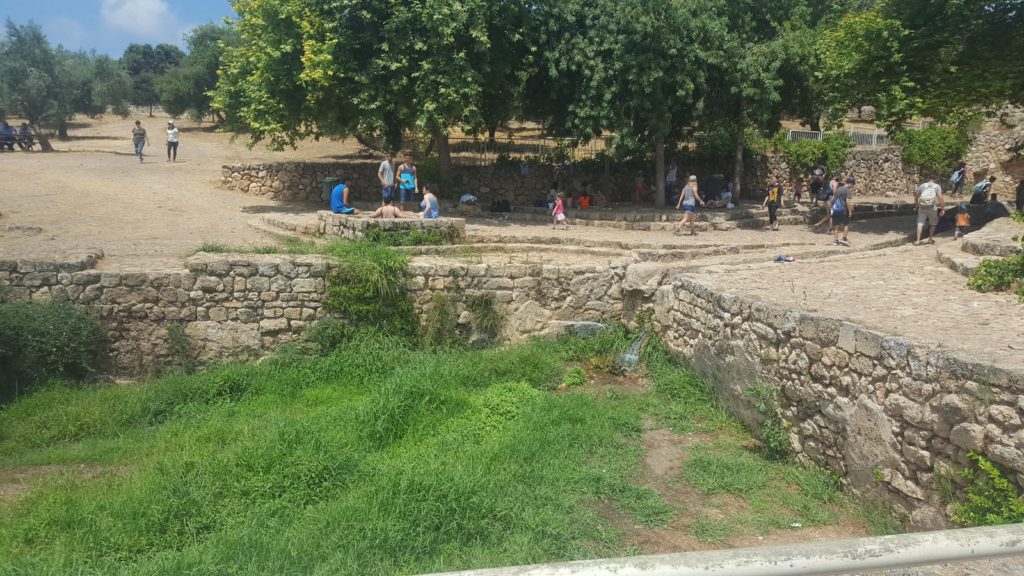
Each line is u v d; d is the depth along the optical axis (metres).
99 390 10.29
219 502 6.30
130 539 5.69
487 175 21.84
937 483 5.36
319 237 14.91
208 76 38.72
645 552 5.51
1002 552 2.03
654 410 9.08
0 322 9.74
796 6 22.14
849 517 6.12
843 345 6.61
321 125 18.75
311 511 6.16
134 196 19.19
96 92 36.94
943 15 15.39
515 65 19.27
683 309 10.54
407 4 17.61
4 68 32.28
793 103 21.42
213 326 11.34
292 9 17.34
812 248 14.98
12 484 7.21
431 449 7.59
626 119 18.41
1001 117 19.55
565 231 17.16
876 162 28.73
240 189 21.28
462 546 5.62
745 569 1.84
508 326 12.30
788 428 7.46
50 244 13.06
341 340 11.53
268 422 8.80
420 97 17.19
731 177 25.17
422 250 13.36
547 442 7.67
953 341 5.89
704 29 18.33
